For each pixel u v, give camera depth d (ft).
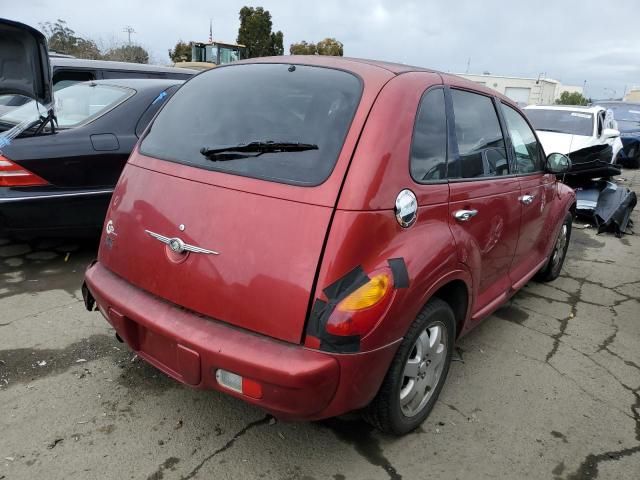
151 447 8.21
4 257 15.64
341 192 6.81
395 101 7.64
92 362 10.37
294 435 8.69
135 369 10.19
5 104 19.04
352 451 8.41
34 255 15.90
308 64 8.64
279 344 6.79
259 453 8.23
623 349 12.45
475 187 9.34
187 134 8.50
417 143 7.93
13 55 14.07
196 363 7.08
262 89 8.43
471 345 12.19
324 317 6.61
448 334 9.00
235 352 6.75
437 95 8.82
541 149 13.50
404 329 7.35
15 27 13.43
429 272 7.52
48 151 13.48
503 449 8.68
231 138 7.97
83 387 9.57
